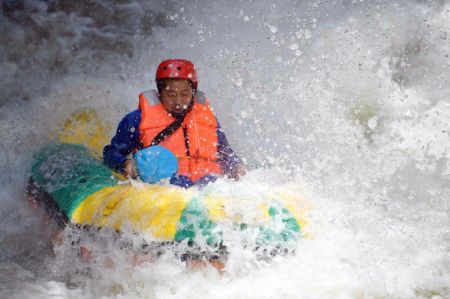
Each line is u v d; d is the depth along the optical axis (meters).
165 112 18.72
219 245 14.61
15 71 34.97
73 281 16.33
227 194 15.88
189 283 14.68
